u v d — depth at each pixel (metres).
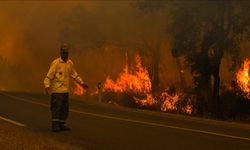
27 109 18.27
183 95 26.59
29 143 10.10
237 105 23.56
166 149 10.71
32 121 14.62
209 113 23.98
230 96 24.62
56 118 12.50
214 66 27.03
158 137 12.40
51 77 12.05
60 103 12.31
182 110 25.17
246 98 23.98
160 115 18.70
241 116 23.03
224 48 27.06
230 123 16.69
